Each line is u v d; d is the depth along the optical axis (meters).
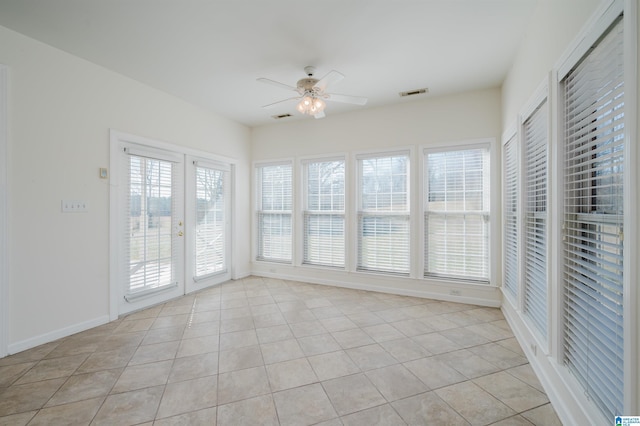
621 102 1.12
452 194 3.66
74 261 2.71
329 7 2.07
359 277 4.21
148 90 3.37
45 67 2.51
